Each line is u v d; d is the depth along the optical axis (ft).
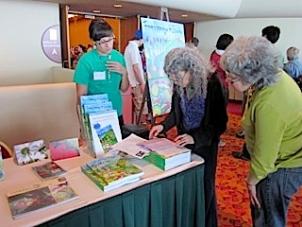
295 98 4.35
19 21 14.03
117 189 4.21
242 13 21.35
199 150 5.74
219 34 26.20
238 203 8.70
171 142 5.61
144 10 16.85
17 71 14.42
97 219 4.00
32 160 5.08
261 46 4.20
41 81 15.23
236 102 23.70
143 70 12.41
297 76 15.69
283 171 4.82
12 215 3.56
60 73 14.23
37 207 3.71
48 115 10.43
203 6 15.47
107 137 5.48
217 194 9.21
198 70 5.41
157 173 4.68
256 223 5.36
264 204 5.12
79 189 4.19
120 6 15.31
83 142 5.74
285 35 23.54
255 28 24.52
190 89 5.59
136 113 13.50
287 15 21.31
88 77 7.91
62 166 4.92
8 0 13.50
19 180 4.46
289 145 4.59
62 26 17.06
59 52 15.61
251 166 4.74
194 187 5.23
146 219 4.60
